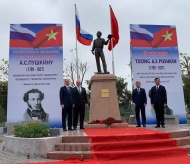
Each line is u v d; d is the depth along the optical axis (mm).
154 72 14711
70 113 9891
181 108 14578
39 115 13891
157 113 10219
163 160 6164
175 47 14984
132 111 31328
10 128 10109
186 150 6930
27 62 14195
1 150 7980
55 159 6613
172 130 8414
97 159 6344
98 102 11469
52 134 8227
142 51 14789
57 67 14258
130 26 14906
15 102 13891
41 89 14094
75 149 6879
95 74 11875
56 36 14445
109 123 10695
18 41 14281
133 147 6848
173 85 14719
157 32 15023
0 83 31109
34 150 6906
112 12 13742
